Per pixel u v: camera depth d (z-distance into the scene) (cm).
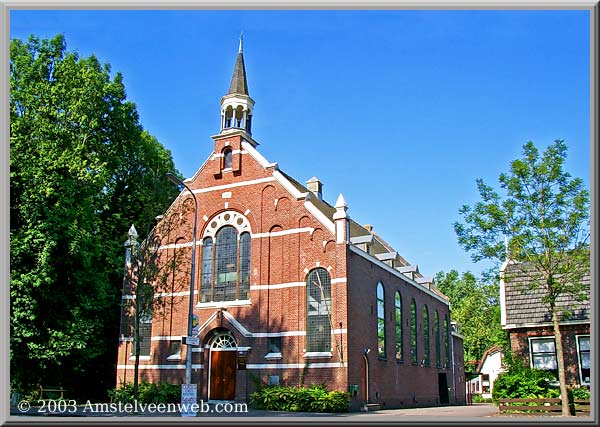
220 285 3619
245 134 3812
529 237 2711
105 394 4125
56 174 3095
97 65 4259
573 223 2673
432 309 5106
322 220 3366
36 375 3466
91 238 3356
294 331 3275
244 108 3862
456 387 5588
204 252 3731
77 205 3275
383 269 3925
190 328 2738
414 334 4478
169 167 4953
